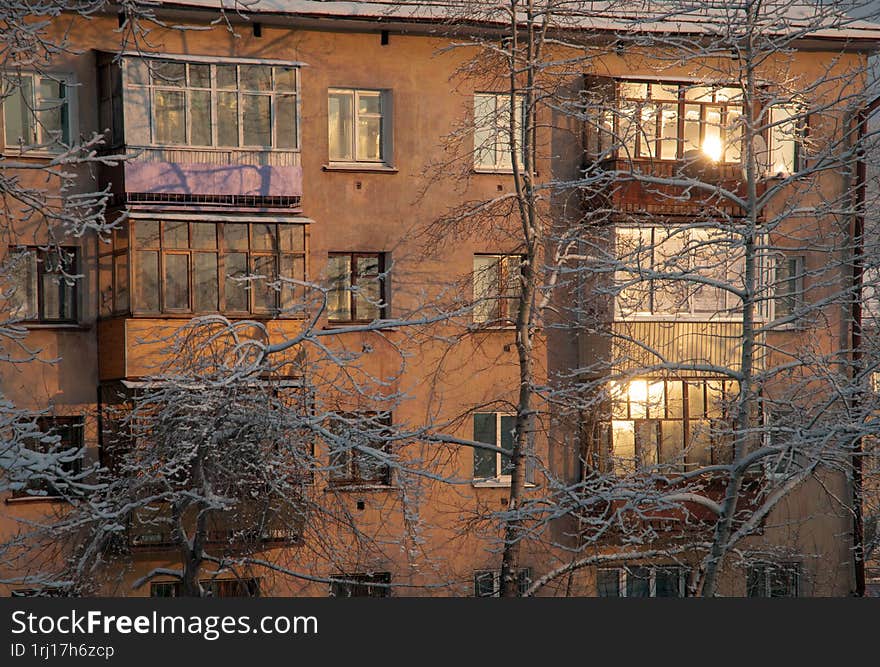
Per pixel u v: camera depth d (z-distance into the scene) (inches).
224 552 888.3
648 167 1077.1
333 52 1059.9
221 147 1006.4
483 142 1021.2
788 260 1141.1
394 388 1053.8
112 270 992.2
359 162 1079.0
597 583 1071.6
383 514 1028.5
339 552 928.9
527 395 912.3
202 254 997.8
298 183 1027.9
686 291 874.1
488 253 1093.1
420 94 1081.4
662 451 1088.8
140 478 802.8
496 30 1043.9
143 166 980.6
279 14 1017.5
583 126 1098.7
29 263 984.9
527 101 943.7
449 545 1046.4
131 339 970.1
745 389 764.0
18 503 950.4
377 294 1075.9
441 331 1062.4
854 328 1106.7
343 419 798.5
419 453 1040.2
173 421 801.6
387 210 1074.1
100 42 992.9
